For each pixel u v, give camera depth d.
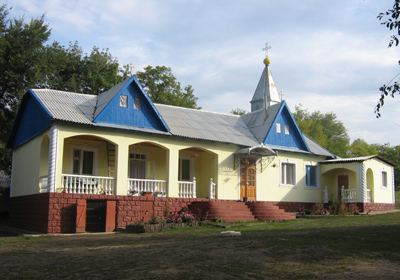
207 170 27.61
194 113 29.83
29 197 22.97
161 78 45.69
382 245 12.68
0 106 34.78
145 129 23.44
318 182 31.67
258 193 28.33
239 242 14.19
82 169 24.11
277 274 9.56
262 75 36.47
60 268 10.32
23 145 26.55
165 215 23.38
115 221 21.48
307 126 61.88
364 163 29.47
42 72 35.28
